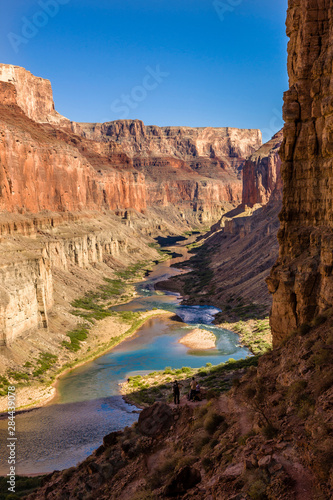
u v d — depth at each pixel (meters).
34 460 37.41
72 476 24.06
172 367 63.12
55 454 38.56
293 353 20.83
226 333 81.00
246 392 20.67
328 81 24.64
